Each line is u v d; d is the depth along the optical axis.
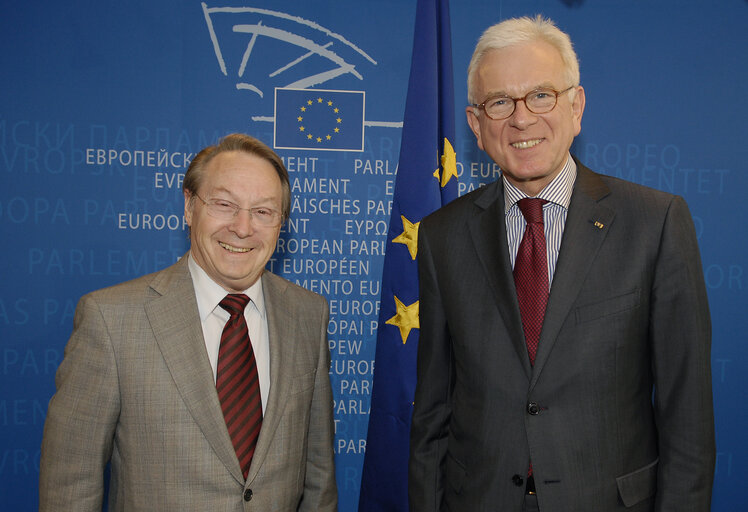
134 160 2.30
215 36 2.32
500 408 1.20
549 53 1.21
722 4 2.35
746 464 2.32
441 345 1.37
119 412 1.15
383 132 2.37
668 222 1.16
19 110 2.25
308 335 1.37
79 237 2.28
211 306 1.25
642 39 2.35
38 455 2.26
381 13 2.36
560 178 1.27
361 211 2.37
